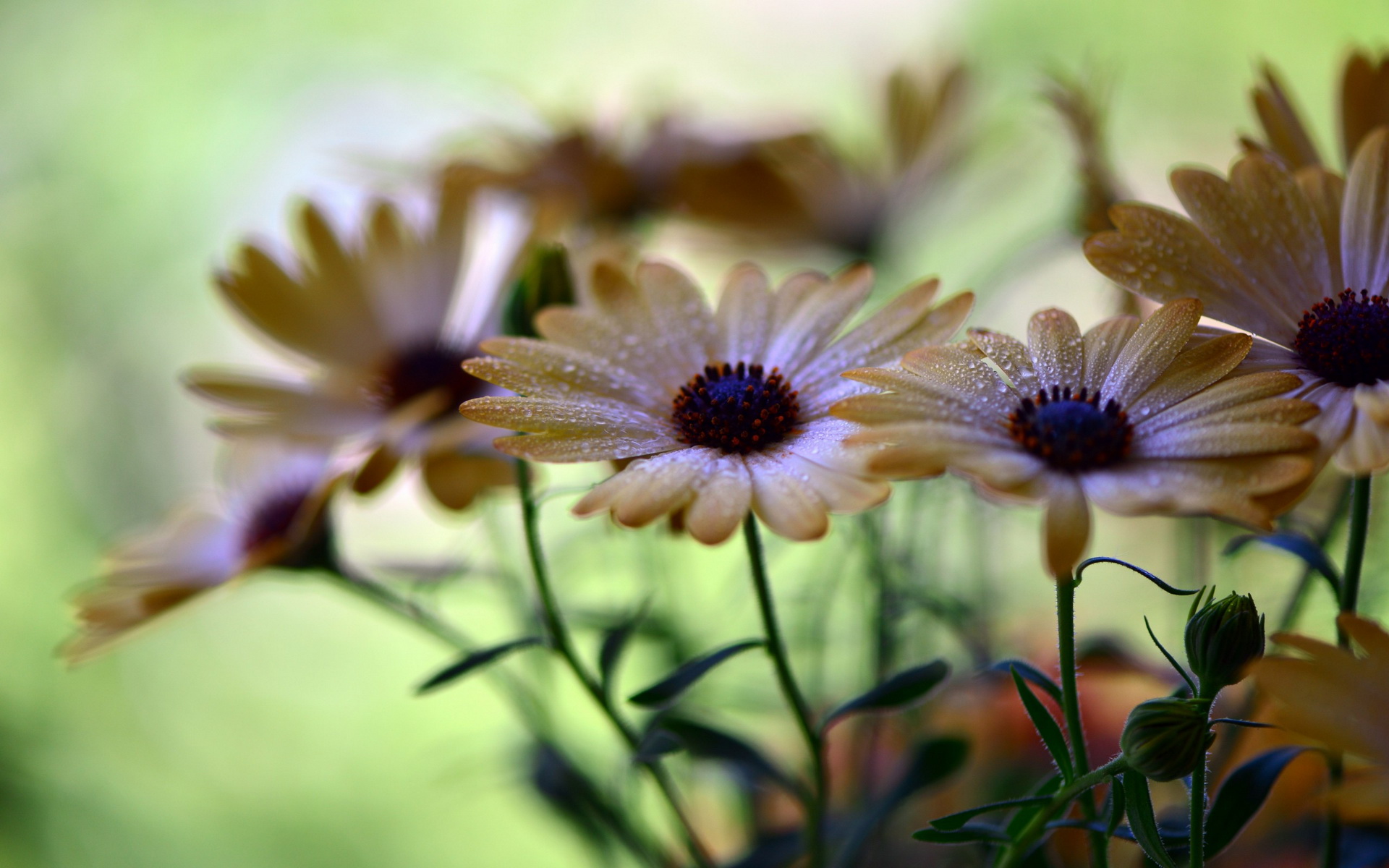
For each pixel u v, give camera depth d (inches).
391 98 53.9
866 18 53.0
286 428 20.5
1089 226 20.9
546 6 56.4
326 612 48.8
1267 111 18.4
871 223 27.4
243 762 44.4
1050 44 48.7
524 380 17.2
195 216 54.1
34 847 42.9
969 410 16.1
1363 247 17.1
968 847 19.8
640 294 18.0
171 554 22.0
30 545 51.0
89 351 54.6
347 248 21.3
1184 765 15.7
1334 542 19.9
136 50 57.1
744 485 16.4
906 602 20.5
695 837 18.7
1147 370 16.3
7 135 56.5
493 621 38.4
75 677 47.3
